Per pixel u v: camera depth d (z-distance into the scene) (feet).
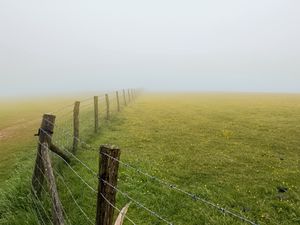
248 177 47.37
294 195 40.42
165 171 49.57
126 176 45.27
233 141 73.61
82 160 52.37
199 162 55.11
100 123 90.17
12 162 59.77
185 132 84.74
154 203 37.86
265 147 67.46
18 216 33.45
